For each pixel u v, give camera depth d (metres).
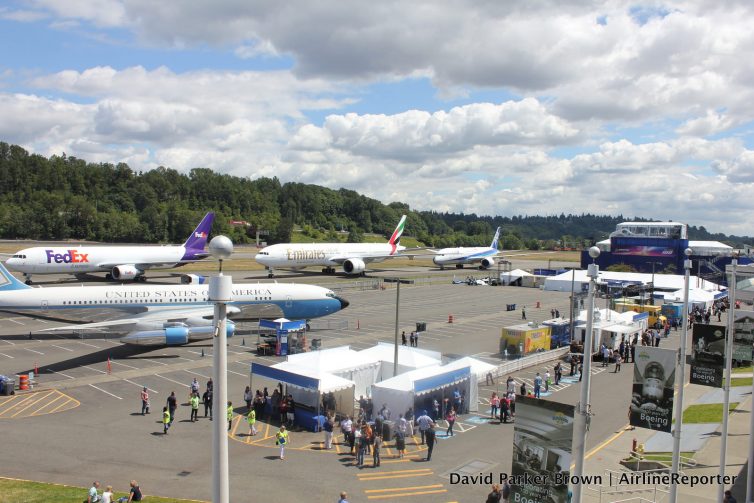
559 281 116.25
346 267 118.38
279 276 119.12
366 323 74.94
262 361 52.00
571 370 51.69
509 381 39.59
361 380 40.75
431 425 33.66
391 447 33.12
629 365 55.69
